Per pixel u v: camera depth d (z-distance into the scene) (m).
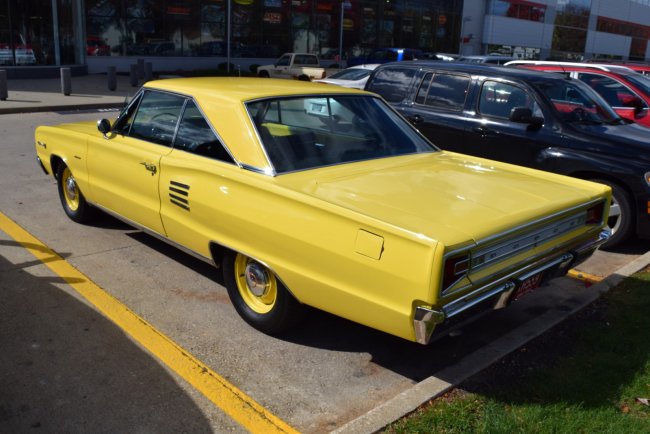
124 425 2.99
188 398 3.24
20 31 22.00
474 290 3.06
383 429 2.90
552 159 6.15
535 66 10.25
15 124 12.62
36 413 3.04
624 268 5.16
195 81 4.79
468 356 3.64
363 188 3.57
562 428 2.96
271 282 3.83
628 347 3.83
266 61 32.94
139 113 4.89
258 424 3.06
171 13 28.73
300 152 3.95
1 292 4.41
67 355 3.61
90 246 5.45
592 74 9.46
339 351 3.85
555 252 3.63
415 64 7.65
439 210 3.24
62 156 5.75
